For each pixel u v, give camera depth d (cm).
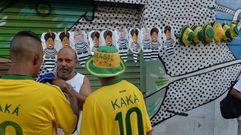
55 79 313
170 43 586
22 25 503
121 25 579
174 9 610
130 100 315
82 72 542
